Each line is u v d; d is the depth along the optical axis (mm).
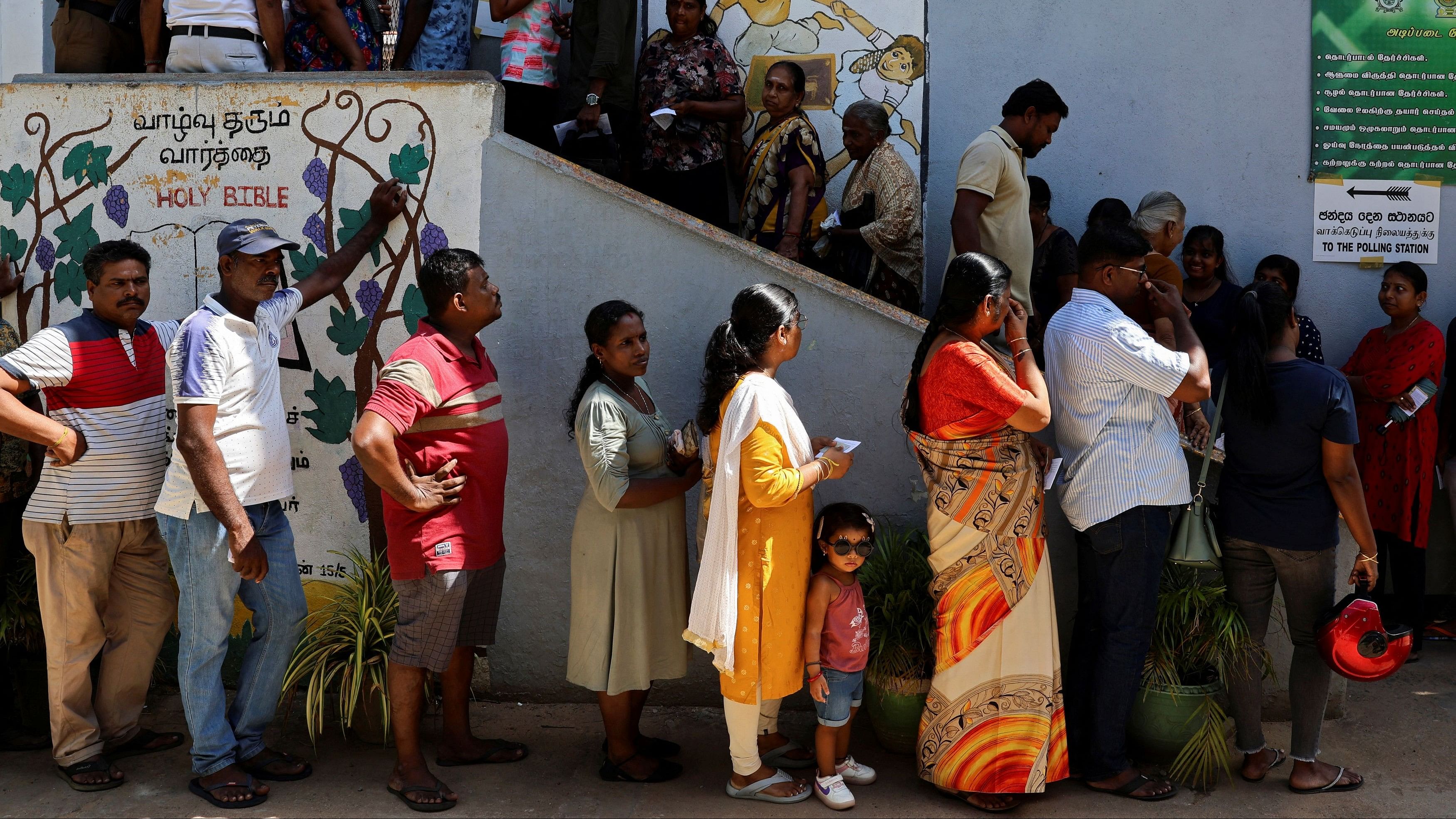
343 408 4199
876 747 3902
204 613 3498
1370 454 4730
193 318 3430
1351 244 5016
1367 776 3641
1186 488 3475
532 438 4141
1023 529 3381
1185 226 4922
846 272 4488
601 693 3584
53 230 4316
